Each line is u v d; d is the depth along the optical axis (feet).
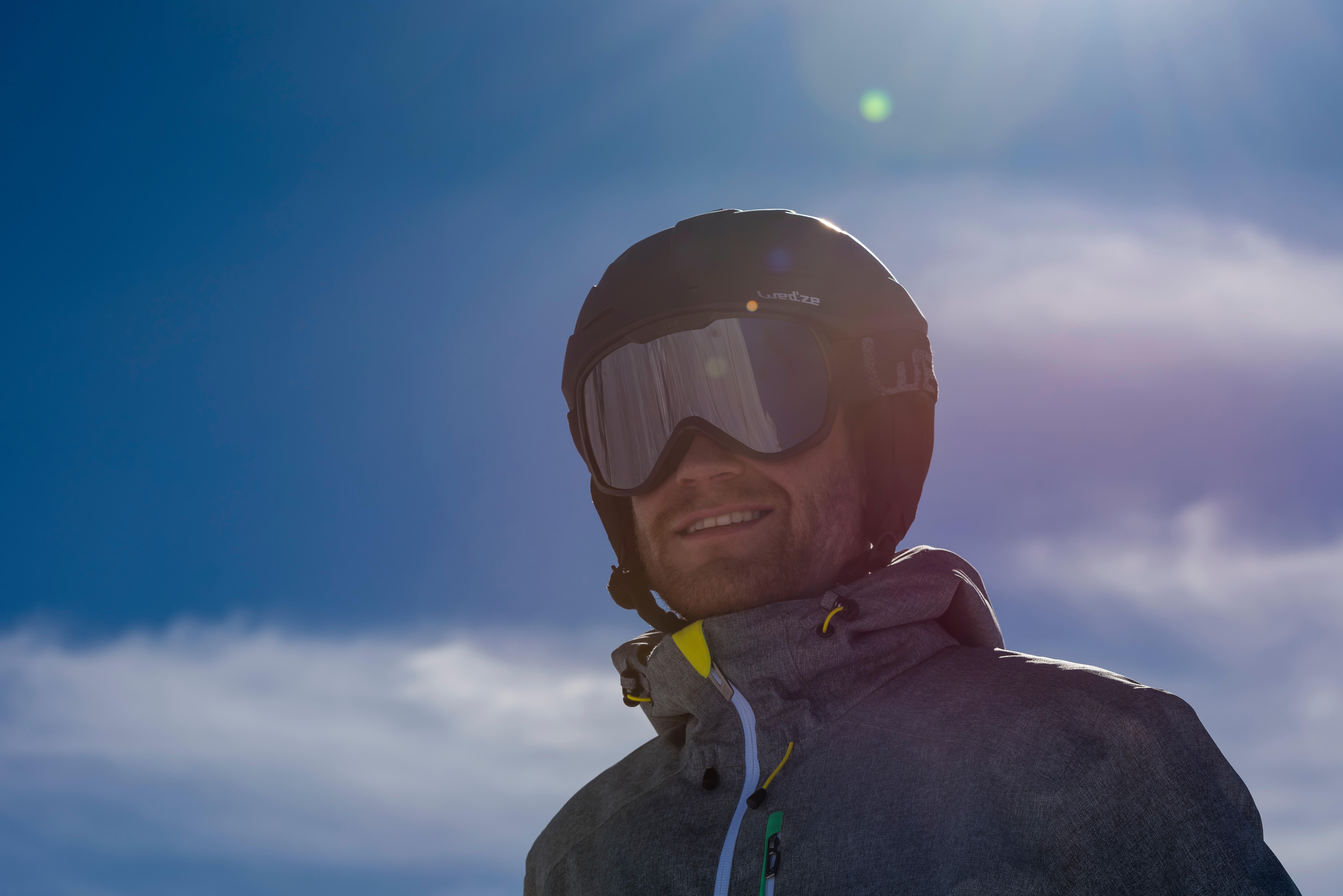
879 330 4.79
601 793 5.20
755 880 3.79
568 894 4.79
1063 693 3.68
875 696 4.12
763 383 4.56
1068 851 3.27
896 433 4.88
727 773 4.26
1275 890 3.13
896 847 3.53
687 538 4.59
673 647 4.48
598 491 5.60
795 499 4.51
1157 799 3.31
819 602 4.21
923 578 4.36
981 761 3.56
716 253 4.76
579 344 5.16
